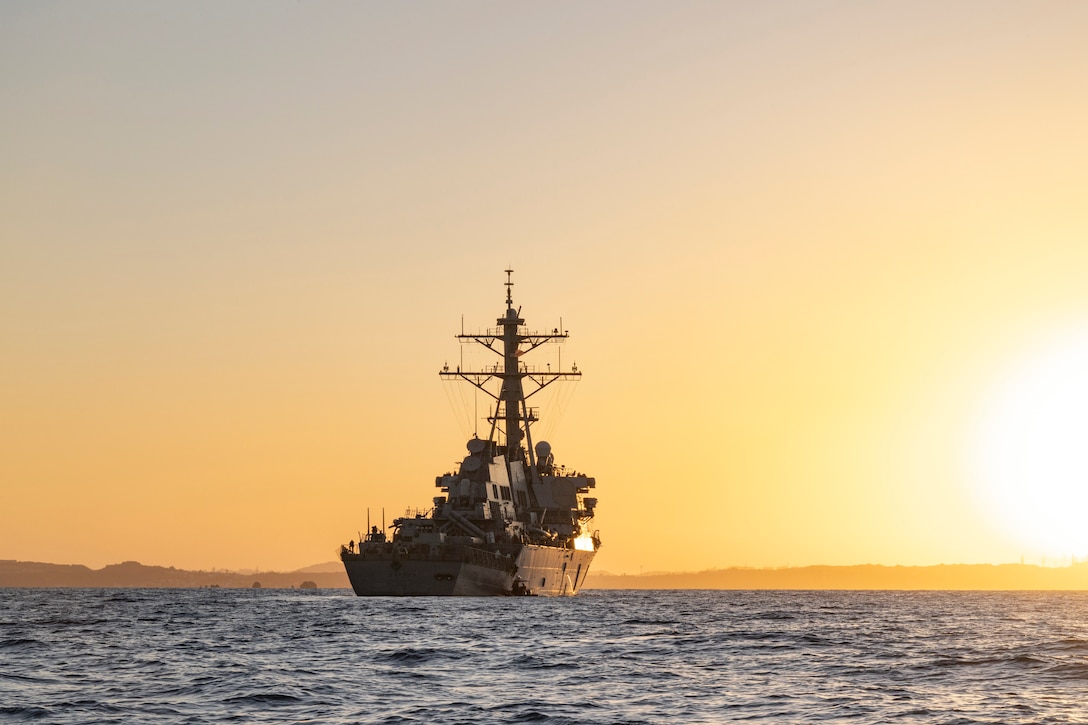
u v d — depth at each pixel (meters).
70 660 73.75
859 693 58.59
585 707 53.28
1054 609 180.62
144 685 60.50
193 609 148.38
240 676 64.12
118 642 88.00
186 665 70.38
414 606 139.50
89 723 48.91
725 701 55.81
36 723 49.03
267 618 120.06
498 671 67.69
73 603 178.50
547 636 94.50
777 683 62.72
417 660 73.50
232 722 49.09
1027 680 64.25
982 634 103.94
